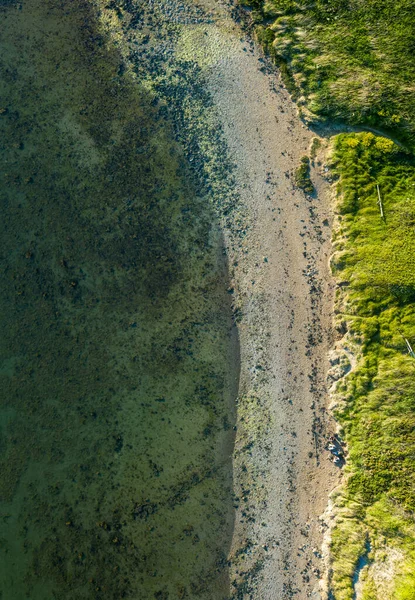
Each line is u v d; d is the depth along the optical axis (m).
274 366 13.63
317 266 13.84
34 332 14.00
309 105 13.89
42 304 14.05
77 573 13.29
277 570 13.11
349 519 12.96
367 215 13.55
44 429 13.73
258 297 13.81
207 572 13.12
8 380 13.91
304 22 13.91
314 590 13.02
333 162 13.75
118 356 13.82
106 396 13.73
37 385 13.86
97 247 14.10
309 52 13.89
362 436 13.05
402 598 11.92
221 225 14.02
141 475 13.48
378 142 13.59
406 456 12.66
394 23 13.48
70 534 13.43
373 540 12.71
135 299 13.94
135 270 14.01
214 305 13.84
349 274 13.48
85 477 13.55
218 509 13.32
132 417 13.63
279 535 13.21
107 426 13.66
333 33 13.77
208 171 14.12
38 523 13.48
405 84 13.41
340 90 13.69
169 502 13.38
